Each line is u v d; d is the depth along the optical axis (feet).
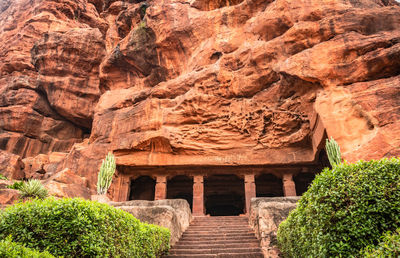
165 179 71.26
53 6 129.29
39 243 14.40
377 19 55.93
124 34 99.35
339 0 63.41
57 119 113.80
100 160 72.43
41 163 95.50
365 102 46.88
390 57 48.26
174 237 32.19
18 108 106.11
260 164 66.39
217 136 68.69
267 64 66.23
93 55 110.01
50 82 106.73
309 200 17.56
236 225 40.91
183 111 70.03
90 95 111.34
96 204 17.51
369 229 14.07
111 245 16.56
